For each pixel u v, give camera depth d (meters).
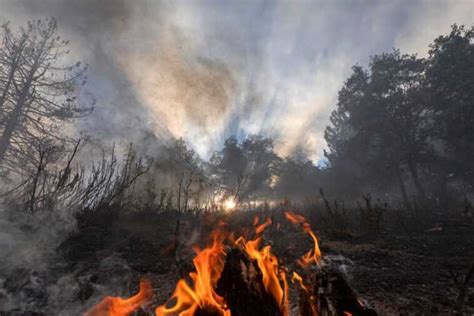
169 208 9.69
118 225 6.82
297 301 3.12
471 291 3.73
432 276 4.43
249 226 7.78
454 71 25.48
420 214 10.15
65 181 6.84
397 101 27.92
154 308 2.93
